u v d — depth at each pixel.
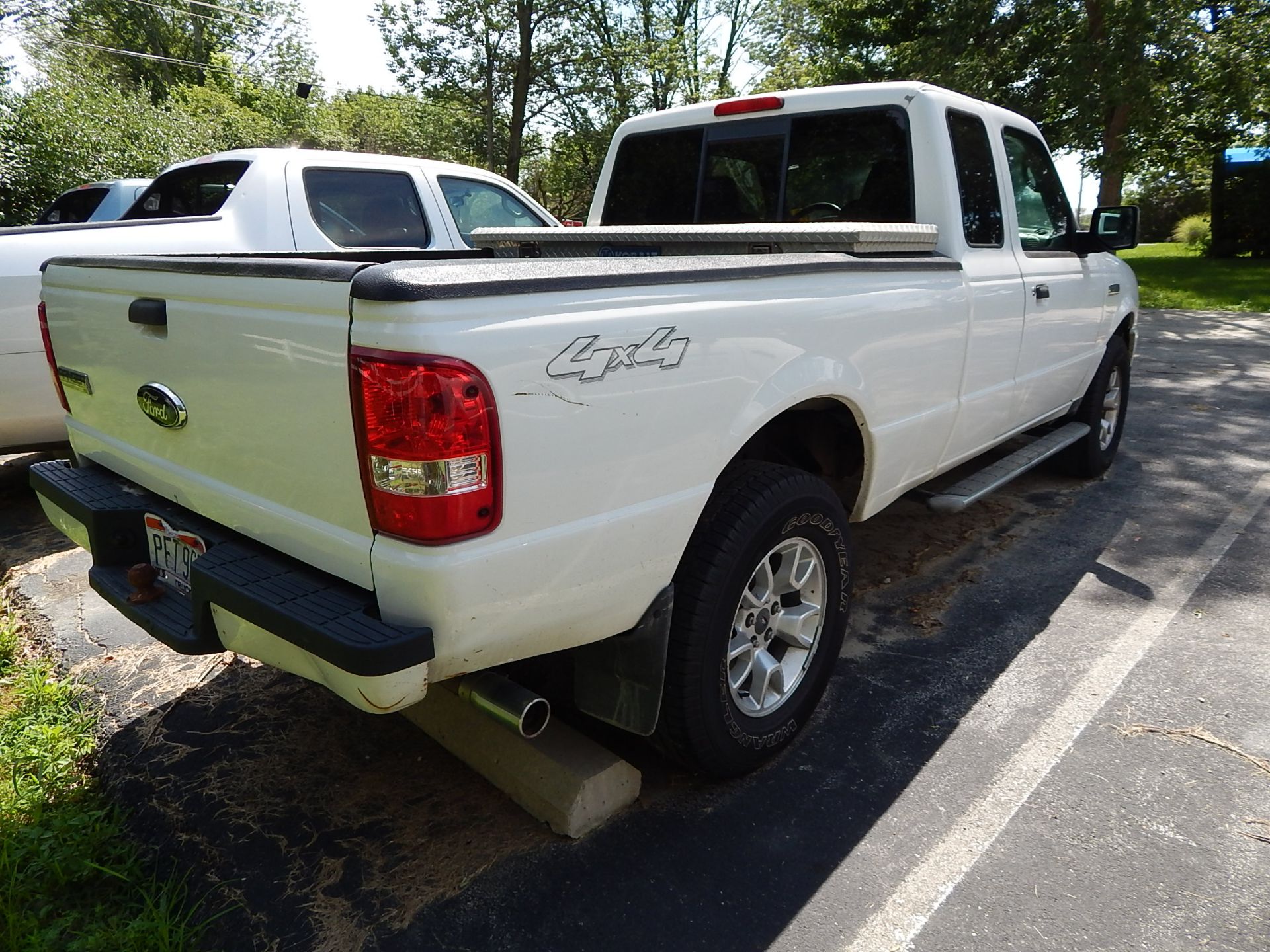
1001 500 4.87
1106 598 3.62
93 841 2.22
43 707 2.87
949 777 2.49
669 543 2.06
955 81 17.55
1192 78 16.08
